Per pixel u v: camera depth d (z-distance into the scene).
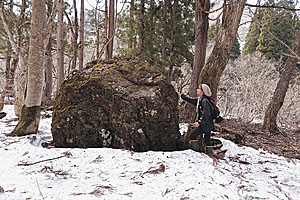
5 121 6.95
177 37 11.60
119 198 2.39
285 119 12.93
